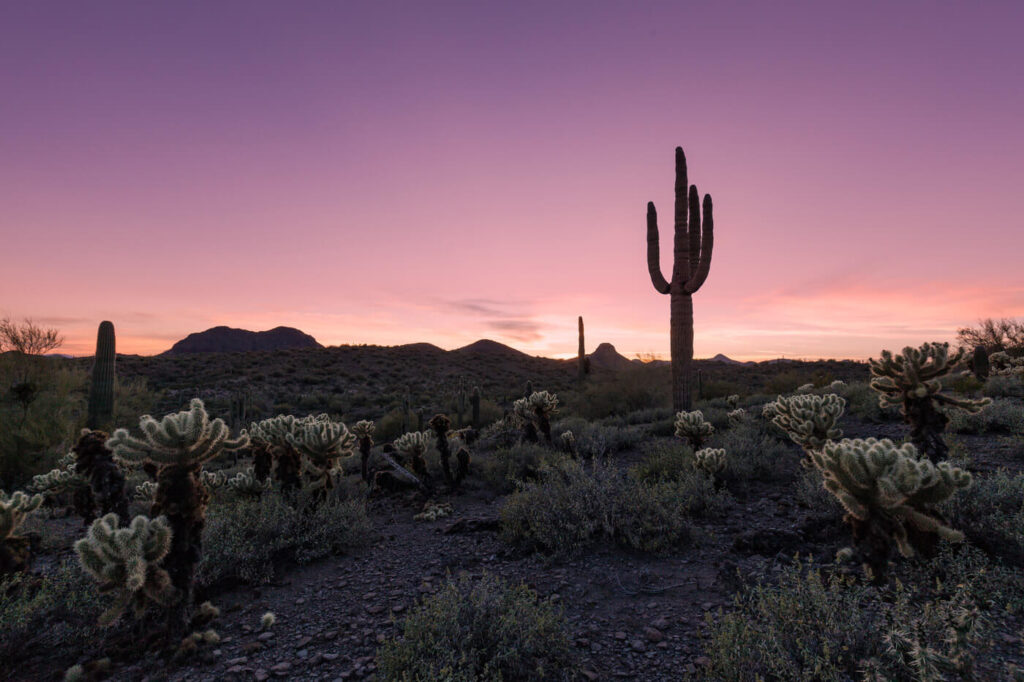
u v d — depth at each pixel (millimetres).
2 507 4945
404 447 9594
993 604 3672
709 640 3781
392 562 5988
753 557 5215
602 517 5848
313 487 6871
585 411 21719
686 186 15914
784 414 7832
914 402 6180
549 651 3678
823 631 3006
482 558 5914
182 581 4230
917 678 2574
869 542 3914
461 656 3436
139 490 7734
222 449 4504
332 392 39375
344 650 4062
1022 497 4855
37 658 4121
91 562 3715
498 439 13250
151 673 3877
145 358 45625
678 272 15914
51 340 15438
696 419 9305
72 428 12469
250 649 4117
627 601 4594
